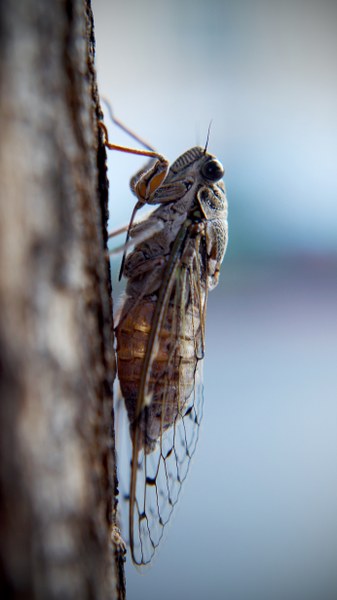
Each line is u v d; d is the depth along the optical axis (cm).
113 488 7
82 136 6
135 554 9
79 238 5
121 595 8
